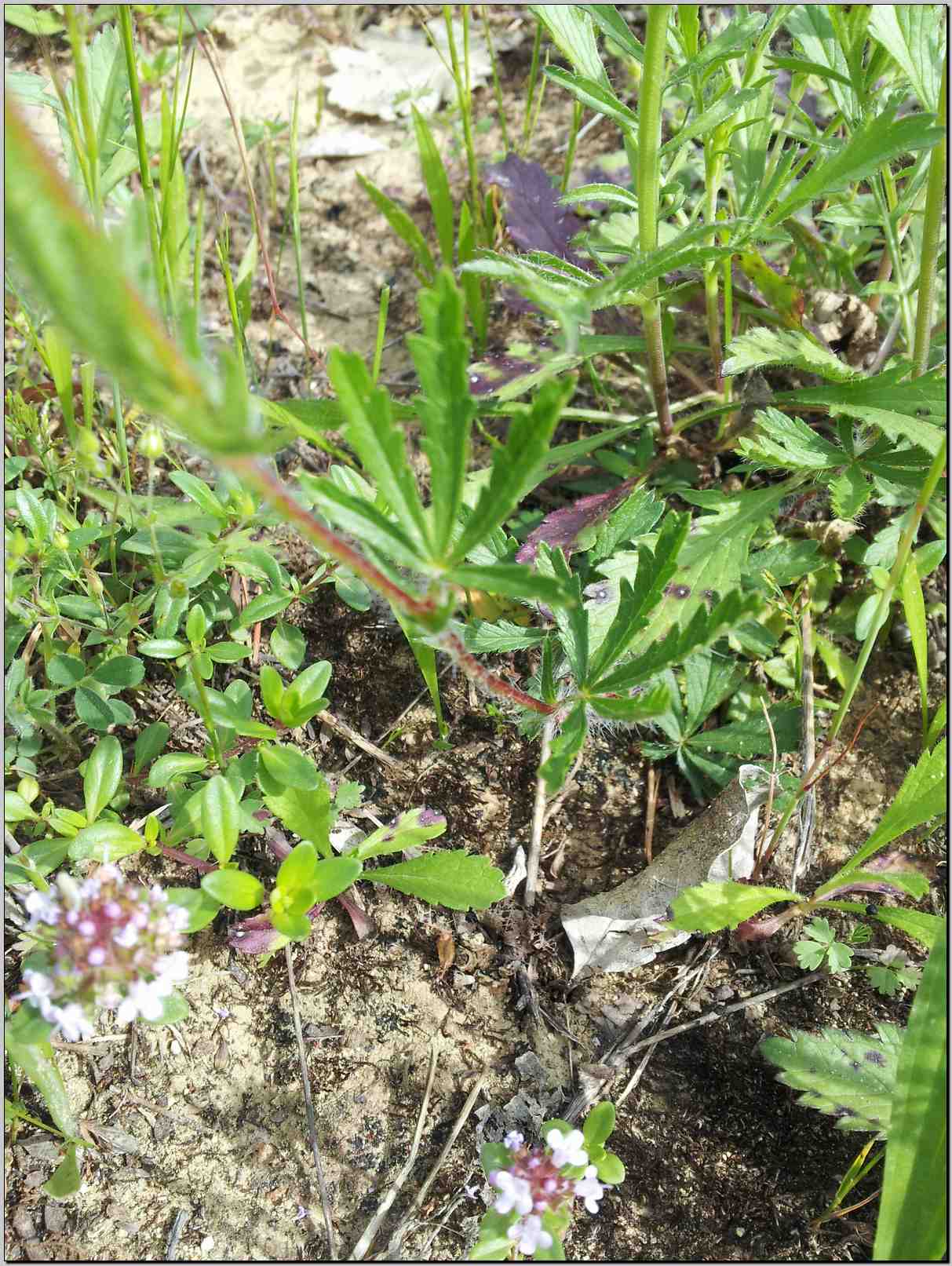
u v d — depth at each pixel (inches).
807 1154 69.6
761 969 76.4
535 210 100.3
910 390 77.5
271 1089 72.2
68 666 77.9
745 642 82.4
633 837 82.4
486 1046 73.5
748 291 95.2
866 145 69.6
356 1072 72.7
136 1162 69.5
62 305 28.6
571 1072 72.2
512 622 87.8
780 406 95.0
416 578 82.7
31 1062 65.3
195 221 118.5
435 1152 69.9
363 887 79.1
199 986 75.5
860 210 90.6
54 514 78.1
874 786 85.5
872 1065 67.7
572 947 76.6
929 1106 57.6
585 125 126.3
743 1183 68.6
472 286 103.0
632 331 97.4
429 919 77.9
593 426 104.7
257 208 121.3
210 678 85.3
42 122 120.5
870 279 108.4
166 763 71.9
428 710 88.1
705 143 84.5
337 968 76.4
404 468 46.1
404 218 101.7
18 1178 68.6
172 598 78.0
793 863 79.8
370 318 114.6
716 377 101.0
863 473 79.7
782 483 86.4
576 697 67.6
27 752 78.0
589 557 84.3
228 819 66.6
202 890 65.2
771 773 77.0
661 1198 68.3
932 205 78.7
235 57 136.8
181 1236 67.0
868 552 80.6
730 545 79.2
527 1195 55.9
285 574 88.4
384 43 139.9
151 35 132.0
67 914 54.4
